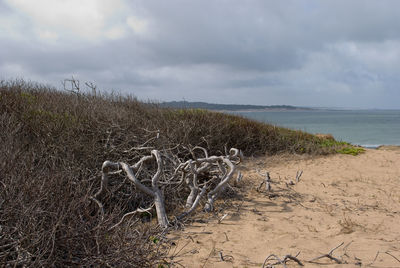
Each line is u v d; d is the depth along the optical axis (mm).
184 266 3049
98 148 5297
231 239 3754
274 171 7648
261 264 3105
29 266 2176
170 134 7086
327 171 7754
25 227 2357
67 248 2480
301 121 63000
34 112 6008
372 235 3797
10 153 3309
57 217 2576
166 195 4992
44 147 4633
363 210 4875
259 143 9852
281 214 4672
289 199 5422
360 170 7906
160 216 4023
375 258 3092
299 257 3229
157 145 6199
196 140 8281
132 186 4828
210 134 8547
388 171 7816
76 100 6980
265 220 4410
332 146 10750
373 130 35375
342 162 8844
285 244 3584
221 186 4898
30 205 2488
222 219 4324
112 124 6188
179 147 7121
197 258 3236
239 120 10438
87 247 2609
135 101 9305
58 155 4676
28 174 2959
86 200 2979
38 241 2246
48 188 2748
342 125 47312
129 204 4691
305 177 7109
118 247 2611
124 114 7168
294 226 4176
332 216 4582
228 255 3303
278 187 6184
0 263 2156
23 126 5422
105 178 4164
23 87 8039
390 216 4574
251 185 6156
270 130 10625
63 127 5652
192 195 4789
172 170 5367
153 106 9508
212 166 5676
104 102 7832
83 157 4938
